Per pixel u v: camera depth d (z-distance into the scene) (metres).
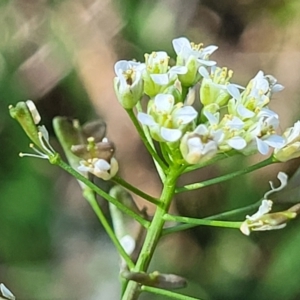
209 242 0.17
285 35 0.20
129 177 0.18
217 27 0.20
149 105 0.09
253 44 0.20
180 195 0.17
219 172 0.17
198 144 0.08
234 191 0.17
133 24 0.19
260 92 0.09
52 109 0.18
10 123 0.17
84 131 0.09
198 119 0.09
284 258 0.16
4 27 0.18
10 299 0.09
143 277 0.09
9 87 0.18
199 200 0.17
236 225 0.09
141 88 0.09
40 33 0.19
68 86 0.18
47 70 0.18
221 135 0.08
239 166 0.17
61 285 0.17
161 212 0.09
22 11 0.19
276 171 0.17
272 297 0.16
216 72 0.09
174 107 0.08
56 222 0.17
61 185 0.17
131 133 0.18
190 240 0.17
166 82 0.09
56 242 0.17
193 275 0.17
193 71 0.09
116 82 0.09
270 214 0.09
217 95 0.09
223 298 0.17
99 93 0.19
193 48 0.09
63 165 0.09
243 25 0.20
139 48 0.19
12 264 0.17
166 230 0.09
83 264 0.17
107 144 0.09
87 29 0.19
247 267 0.17
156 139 0.08
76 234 0.17
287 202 0.09
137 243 0.09
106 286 0.17
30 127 0.09
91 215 0.17
